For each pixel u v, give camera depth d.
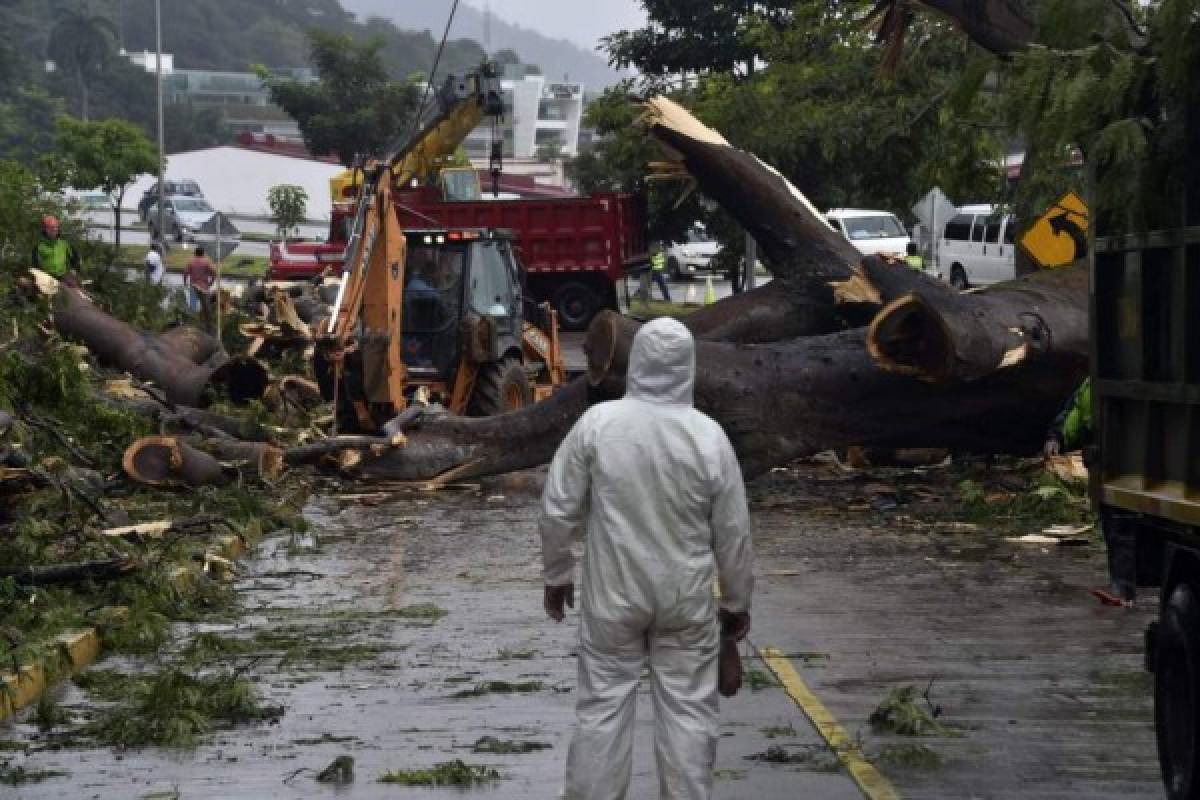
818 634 14.41
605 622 8.45
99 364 29.36
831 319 24.25
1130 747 10.59
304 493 23.78
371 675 13.08
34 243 38.94
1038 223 23.14
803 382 21.50
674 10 56.97
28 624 13.98
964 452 24.28
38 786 10.10
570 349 50.06
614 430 8.52
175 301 41.47
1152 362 9.61
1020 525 20.73
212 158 143.50
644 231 57.84
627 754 8.51
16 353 23.22
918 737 10.87
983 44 22.81
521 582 17.30
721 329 24.11
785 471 25.39
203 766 10.52
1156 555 10.20
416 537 20.41
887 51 26.78
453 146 50.00
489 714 11.74
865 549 19.17
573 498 8.56
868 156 42.38
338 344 25.78
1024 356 20.52
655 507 8.45
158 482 21.30
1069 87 11.98
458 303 28.14
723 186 24.61
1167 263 9.34
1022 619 15.05
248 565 18.50
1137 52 11.95
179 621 15.41
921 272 22.66
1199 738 8.68
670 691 8.51
